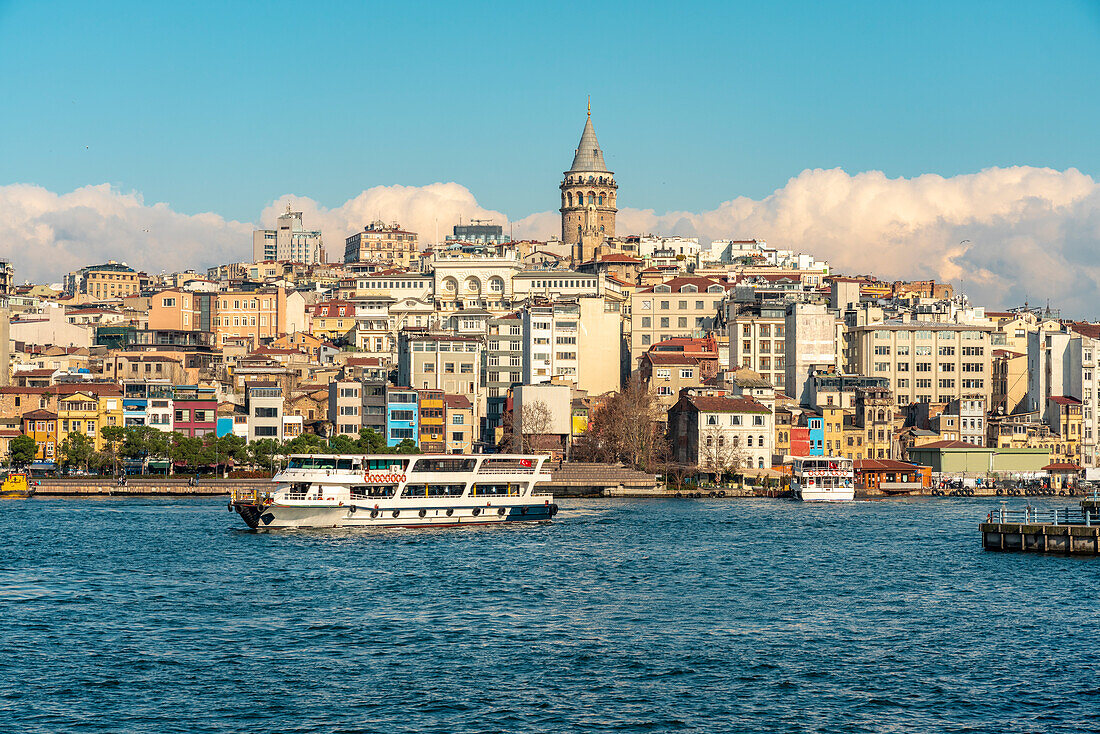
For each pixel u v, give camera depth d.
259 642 105.75
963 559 157.25
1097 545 157.00
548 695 90.44
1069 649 104.12
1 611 117.50
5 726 82.44
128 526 190.00
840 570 148.62
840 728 83.62
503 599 127.38
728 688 92.44
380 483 191.38
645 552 165.88
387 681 93.69
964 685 93.12
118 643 104.50
